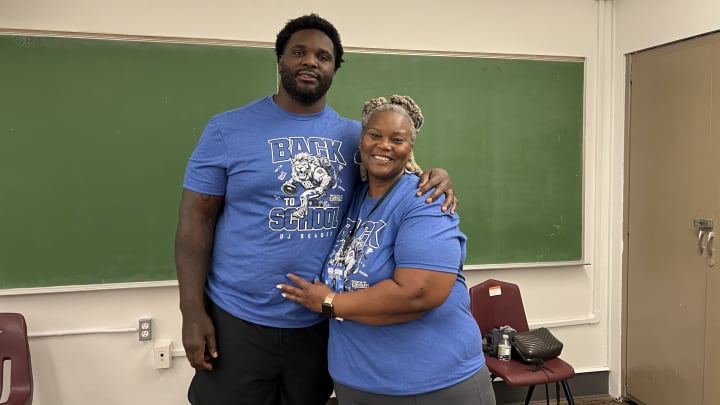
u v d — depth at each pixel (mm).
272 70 2607
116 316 2535
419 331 1334
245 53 2572
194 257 1414
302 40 1368
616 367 3111
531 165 2969
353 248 1385
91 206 2447
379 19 2740
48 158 2383
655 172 2791
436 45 2820
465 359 1379
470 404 1377
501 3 2893
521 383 2254
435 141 2832
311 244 1415
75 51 2379
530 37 2947
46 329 2455
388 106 1374
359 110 2729
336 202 1450
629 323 3014
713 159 2449
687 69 2570
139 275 2523
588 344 3137
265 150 1374
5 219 2355
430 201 1326
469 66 2850
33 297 2432
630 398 3031
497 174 2926
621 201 3033
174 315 2598
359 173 1527
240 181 1374
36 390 2459
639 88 2887
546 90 2963
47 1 2354
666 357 2754
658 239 2787
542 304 3061
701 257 2525
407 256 1271
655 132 2783
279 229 1379
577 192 3043
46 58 2350
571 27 3000
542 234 3010
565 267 3086
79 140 2412
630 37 2918
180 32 2510
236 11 2564
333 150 1453
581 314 3117
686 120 2586
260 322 1422
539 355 2373
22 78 2330
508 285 2711
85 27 2400
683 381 2650
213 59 2539
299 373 1537
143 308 2562
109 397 2547
